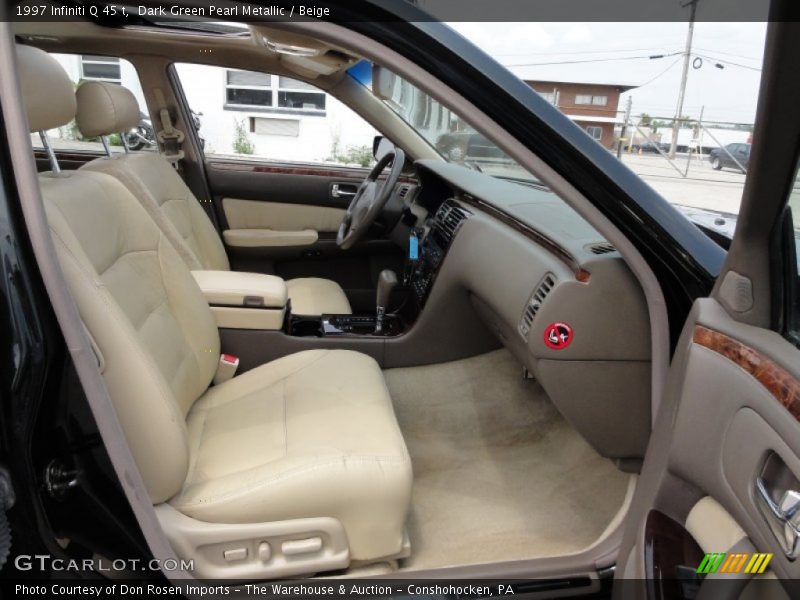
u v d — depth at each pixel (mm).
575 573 1276
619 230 1153
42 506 880
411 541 1444
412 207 2506
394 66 1053
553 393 1401
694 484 922
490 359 2148
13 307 812
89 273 1027
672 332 1193
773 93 721
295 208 2805
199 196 2730
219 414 1466
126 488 967
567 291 1317
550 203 1826
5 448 828
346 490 1150
